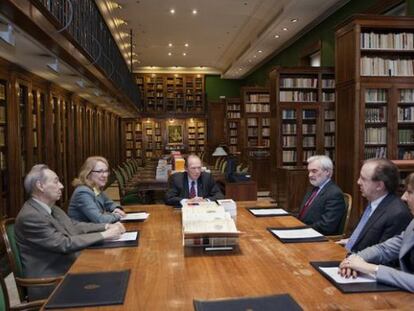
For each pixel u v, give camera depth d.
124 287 1.59
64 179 7.60
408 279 1.54
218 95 17.05
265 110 11.28
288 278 1.68
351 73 5.25
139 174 7.65
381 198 2.26
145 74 16.80
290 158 8.02
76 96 8.45
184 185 3.89
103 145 12.16
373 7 6.71
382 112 5.25
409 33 5.23
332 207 2.92
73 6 4.45
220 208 2.48
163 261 1.93
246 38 11.94
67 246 2.19
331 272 1.73
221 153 10.22
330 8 8.06
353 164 5.23
